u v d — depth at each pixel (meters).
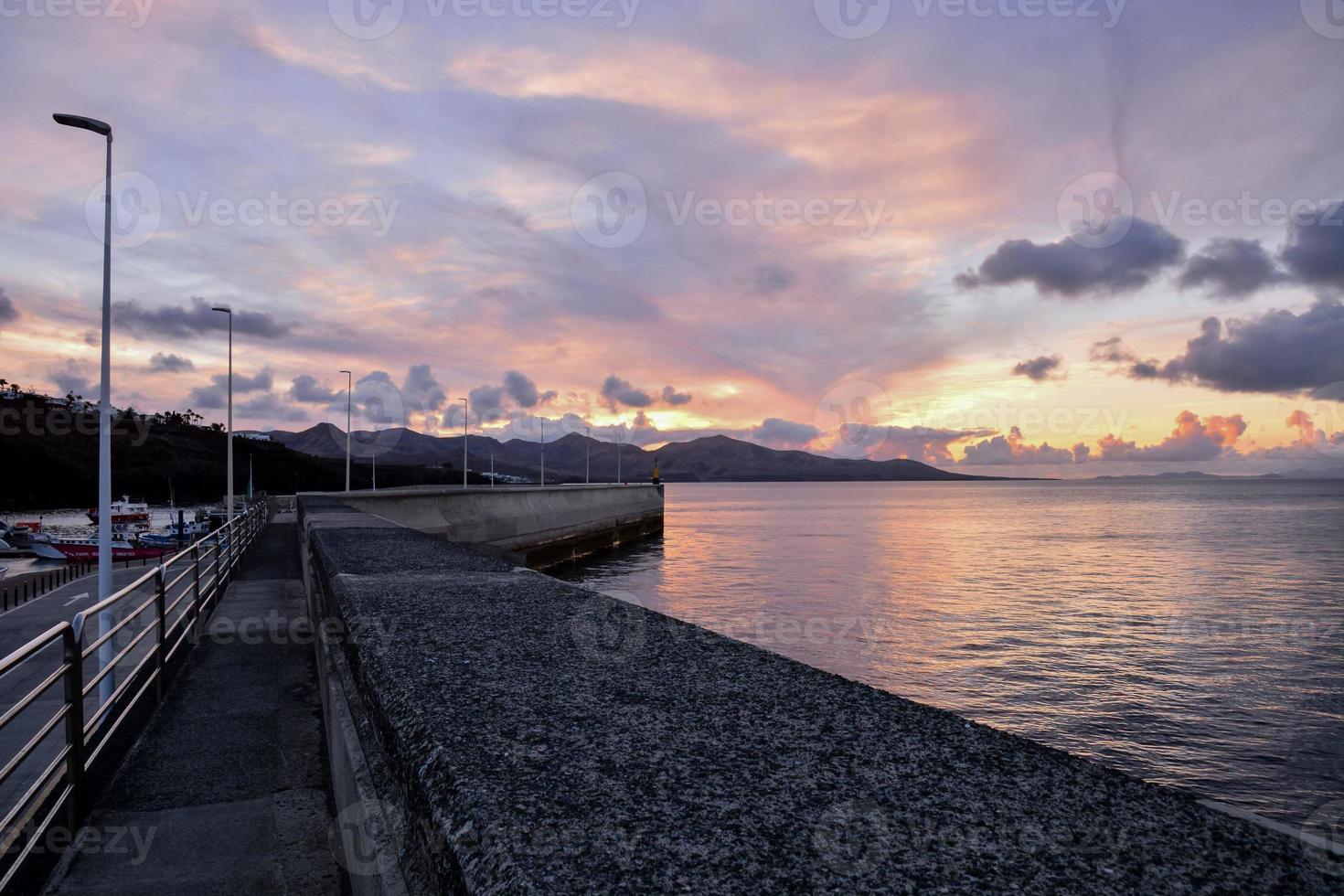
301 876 3.88
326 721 5.60
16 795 7.12
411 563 5.56
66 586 32.75
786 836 1.33
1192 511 134.00
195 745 5.89
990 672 23.66
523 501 51.34
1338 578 44.53
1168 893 1.13
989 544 69.38
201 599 10.45
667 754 1.75
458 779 1.60
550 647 2.87
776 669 2.54
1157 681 22.70
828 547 67.50
